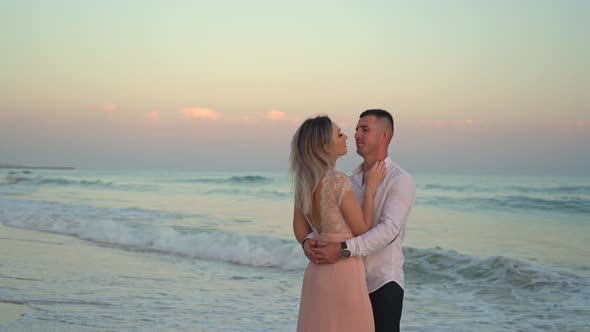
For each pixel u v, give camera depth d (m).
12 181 40.06
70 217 15.35
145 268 9.02
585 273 8.95
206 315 6.20
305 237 3.86
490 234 14.29
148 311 6.27
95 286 7.48
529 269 8.30
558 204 22.38
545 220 17.75
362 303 3.57
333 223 3.62
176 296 7.12
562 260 10.38
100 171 98.69
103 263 9.25
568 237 13.73
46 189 33.75
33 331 5.32
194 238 11.59
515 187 36.94
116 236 12.06
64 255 9.84
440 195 28.59
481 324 6.08
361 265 3.63
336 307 3.55
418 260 9.57
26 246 10.75
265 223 15.64
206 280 8.32
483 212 20.36
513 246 12.26
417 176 66.69
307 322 3.62
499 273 8.41
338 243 3.52
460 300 7.33
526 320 6.21
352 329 3.54
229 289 7.72
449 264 9.16
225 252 10.43
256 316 6.22
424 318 6.40
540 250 11.67
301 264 9.64
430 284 8.40
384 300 3.70
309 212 3.70
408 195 3.67
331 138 3.63
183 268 9.23
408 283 8.52
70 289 7.22
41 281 7.64
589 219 17.97
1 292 6.91
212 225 14.99
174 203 23.36
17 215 15.70
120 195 28.64
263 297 7.26
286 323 5.93
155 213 17.62
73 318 5.83
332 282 3.56
